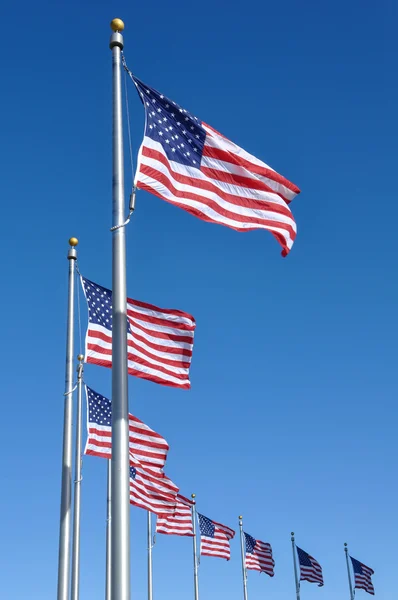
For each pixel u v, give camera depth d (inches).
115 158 590.6
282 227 665.6
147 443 1065.5
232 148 658.2
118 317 534.6
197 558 2059.5
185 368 883.4
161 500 1067.9
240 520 2410.2
